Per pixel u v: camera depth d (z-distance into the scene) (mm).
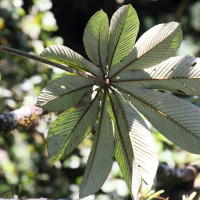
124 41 1403
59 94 1406
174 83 1382
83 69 1423
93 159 1433
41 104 1401
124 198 2812
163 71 1388
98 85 1433
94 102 1428
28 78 3090
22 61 3117
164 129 1395
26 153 3055
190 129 1374
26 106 1707
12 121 1643
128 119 1415
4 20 3172
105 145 1438
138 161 1388
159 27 1375
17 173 2955
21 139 2932
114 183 2854
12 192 1520
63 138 1417
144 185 1369
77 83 1414
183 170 1891
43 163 3166
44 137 2887
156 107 1395
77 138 1430
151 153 1383
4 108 2854
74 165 3100
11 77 3061
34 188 3031
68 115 1406
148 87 1411
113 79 1434
